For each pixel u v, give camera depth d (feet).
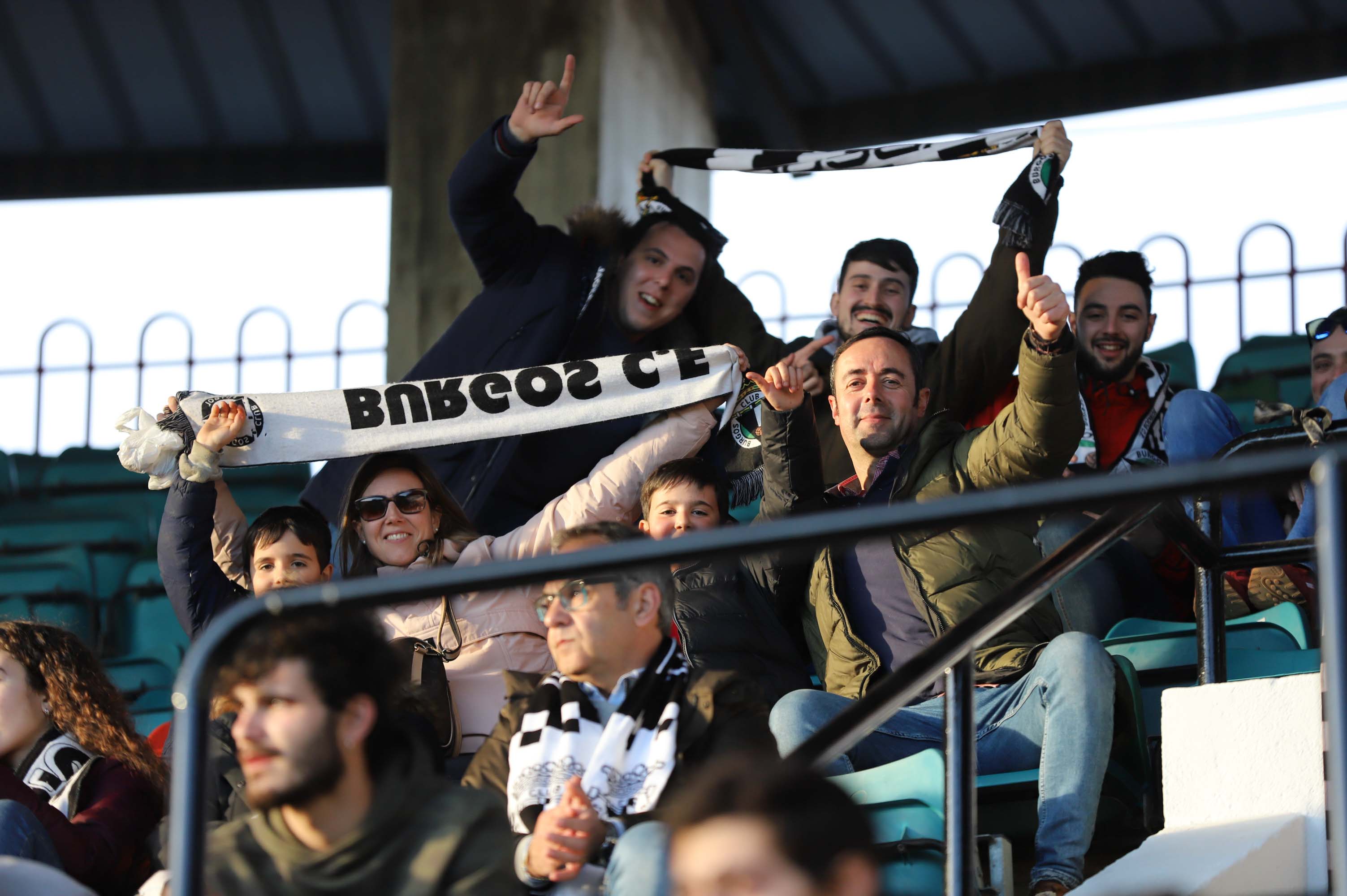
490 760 20.02
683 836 10.05
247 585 27.81
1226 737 19.95
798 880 9.75
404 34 61.67
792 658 26.71
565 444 35.47
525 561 13.29
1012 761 23.16
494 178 36.86
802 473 28.50
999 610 16.67
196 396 30.68
